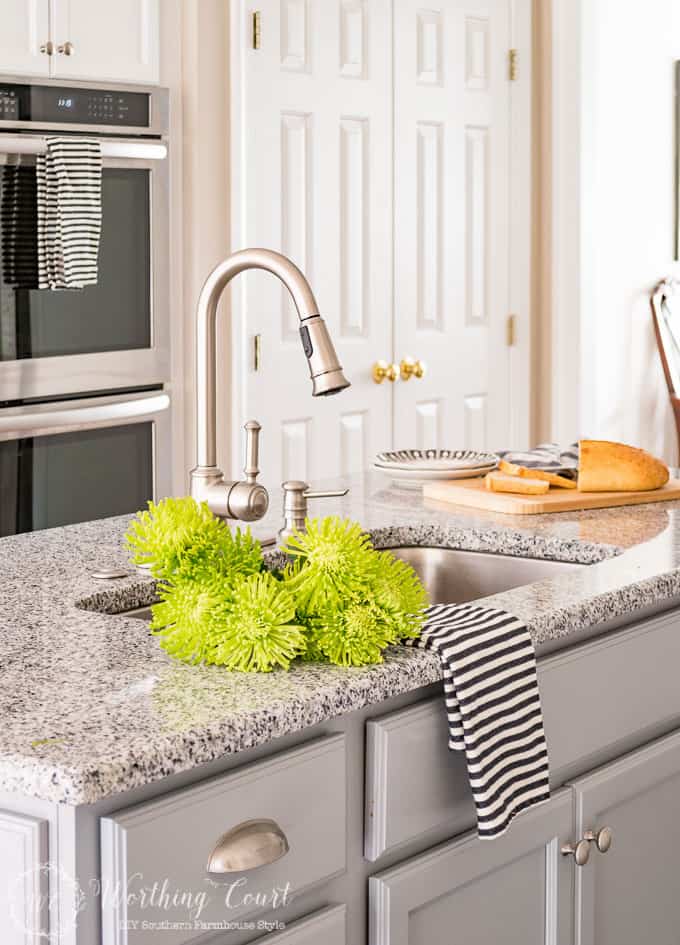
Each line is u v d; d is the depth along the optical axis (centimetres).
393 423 423
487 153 447
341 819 131
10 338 315
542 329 469
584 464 234
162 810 112
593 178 474
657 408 545
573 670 161
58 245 317
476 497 231
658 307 523
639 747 178
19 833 110
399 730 135
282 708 121
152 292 350
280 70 379
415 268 426
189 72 355
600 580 174
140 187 344
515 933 158
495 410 459
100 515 342
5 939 112
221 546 139
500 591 210
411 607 138
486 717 139
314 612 135
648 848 181
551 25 456
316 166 392
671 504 235
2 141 304
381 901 136
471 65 438
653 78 521
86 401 335
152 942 112
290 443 393
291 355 391
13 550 196
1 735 113
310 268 393
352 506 231
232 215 369
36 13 313
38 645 143
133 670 133
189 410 363
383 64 409
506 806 139
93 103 330
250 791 120
